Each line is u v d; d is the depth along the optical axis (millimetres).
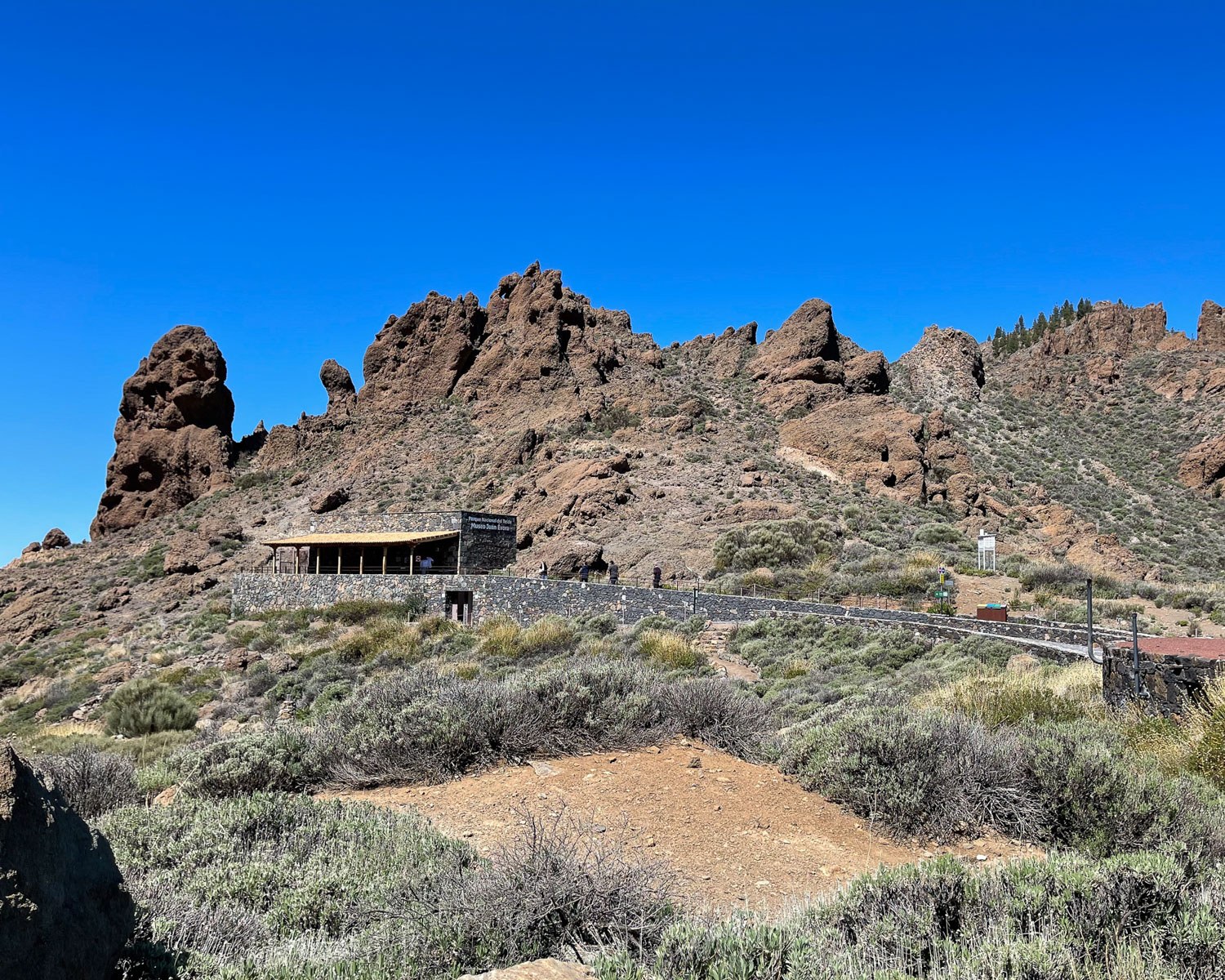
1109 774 7754
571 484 62281
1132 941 4477
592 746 10328
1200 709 10414
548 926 5164
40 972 3482
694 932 4672
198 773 9867
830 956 4461
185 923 5250
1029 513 60812
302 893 5949
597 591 36812
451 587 42250
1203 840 7035
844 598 36094
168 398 94188
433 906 5391
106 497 90250
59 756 11453
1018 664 20344
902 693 14852
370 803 8719
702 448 71500
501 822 8102
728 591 38938
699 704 11031
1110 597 34812
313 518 75938
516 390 89250
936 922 4879
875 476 63188
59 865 3762
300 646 37844
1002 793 8102
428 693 11219
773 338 99250
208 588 63312
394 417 92812
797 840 7766
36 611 64062
